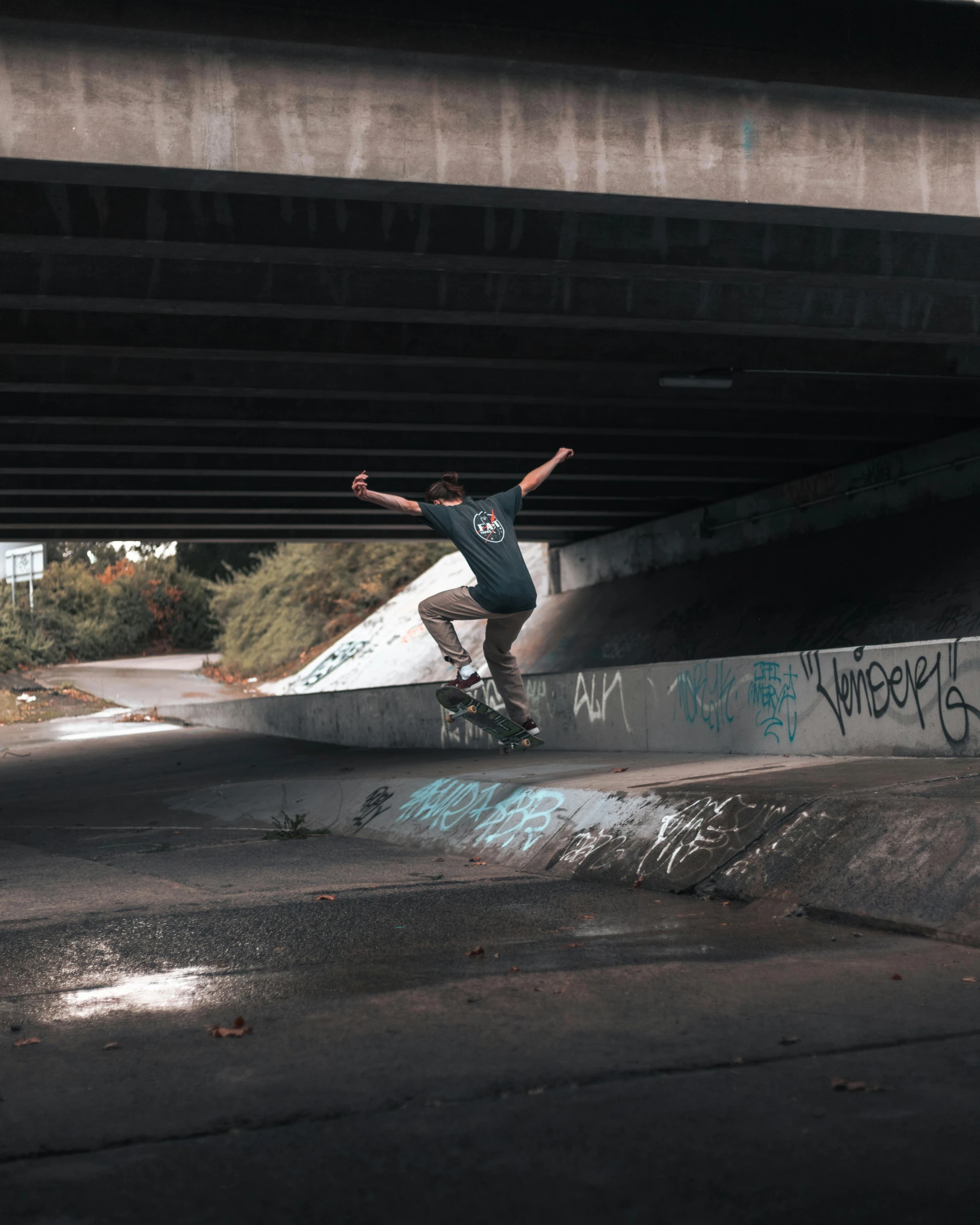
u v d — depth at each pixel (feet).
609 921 21.15
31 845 39.04
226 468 68.13
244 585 157.28
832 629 71.61
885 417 68.18
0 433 59.52
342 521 89.20
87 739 92.12
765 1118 10.97
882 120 35.91
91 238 32.78
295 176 30.68
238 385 50.83
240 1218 9.30
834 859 21.94
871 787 25.63
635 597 97.66
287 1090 12.30
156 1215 9.37
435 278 40.93
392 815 38.42
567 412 61.82
